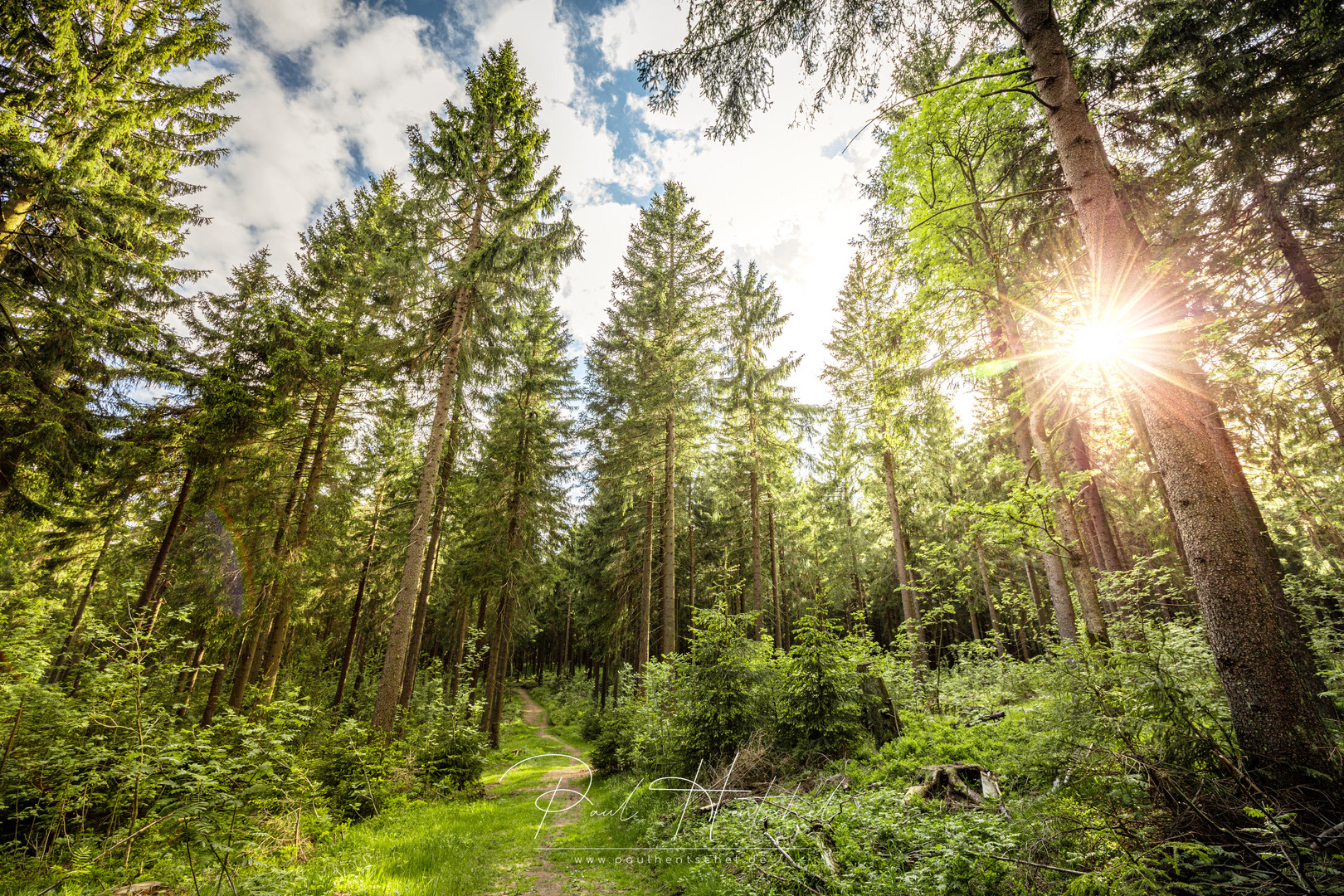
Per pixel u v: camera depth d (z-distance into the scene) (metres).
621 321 19.11
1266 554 7.39
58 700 6.45
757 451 19.41
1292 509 11.31
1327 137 6.73
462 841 7.05
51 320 9.66
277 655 13.34
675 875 5.45
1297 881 2.71
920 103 9.10
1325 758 3.51
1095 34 7.28
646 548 18.41
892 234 11.42
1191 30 6.79
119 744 6.15
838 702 8.27
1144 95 7.59
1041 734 4.86
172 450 13.29
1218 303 7.52
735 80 6.34
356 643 28.77
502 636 18.95
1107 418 11.67
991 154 9.33
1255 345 6.89
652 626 25.58
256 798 6.41
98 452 10.12
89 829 6.50
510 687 41.22
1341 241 7.33
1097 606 7.84
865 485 21.67
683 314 18.22
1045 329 9.12
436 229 13.35
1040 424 9.21
